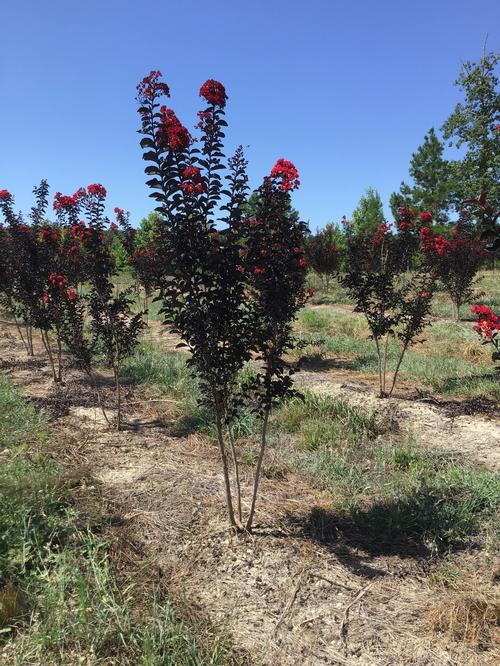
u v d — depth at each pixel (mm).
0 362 8719
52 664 2254
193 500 3852
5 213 7195
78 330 6188
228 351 3186
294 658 2408
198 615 2650
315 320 11820
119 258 20547
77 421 5762
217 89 3055
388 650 2447
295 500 3885
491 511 3541
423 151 35969
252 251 3127
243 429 5270
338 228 24766
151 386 7078
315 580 2959
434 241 6594
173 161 3068
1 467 3861
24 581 2730
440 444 4926
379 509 3611
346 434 5090
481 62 20516
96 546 2994
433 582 2902
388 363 8227
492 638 2484
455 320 12078
